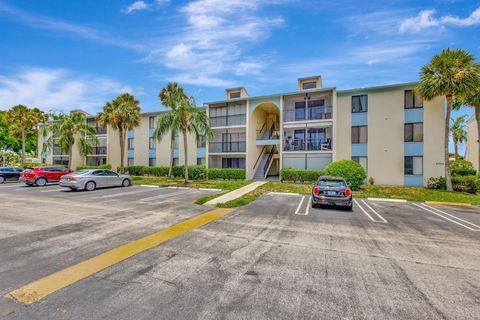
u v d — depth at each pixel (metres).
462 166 24.05
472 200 13.40
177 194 14.84
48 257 4.73
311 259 4.86
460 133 35.19
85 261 4.55
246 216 8.88
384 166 20.25
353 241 6.14
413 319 2.94
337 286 3.74
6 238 5.92
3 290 3.45
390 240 6.29
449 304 3.31
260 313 2.99
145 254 4.96
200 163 28.08
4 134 39.81
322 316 2.95
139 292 3.45
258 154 26.00
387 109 20.33
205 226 7.36
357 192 16.12
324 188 10.33
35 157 47.84
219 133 26.98
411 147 19.58
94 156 32.97
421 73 16.45
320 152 21.31
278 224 7.78
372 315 3.00
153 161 30.80
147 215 8.79
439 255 5.24
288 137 23.48
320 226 7.61
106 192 15.40
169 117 19.75
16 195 13.72
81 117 28.02
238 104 25.45
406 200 13.62
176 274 4.06
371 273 4.25
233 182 21.12
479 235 6.91
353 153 21.23
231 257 4.88
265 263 4.61
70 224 7.37
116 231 6.65
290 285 3.74
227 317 2.89
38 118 34.91
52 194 14.23
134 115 25.09
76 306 3.08
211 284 3.73
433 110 19.05
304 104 23.44
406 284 3.87
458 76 14.88
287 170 20.97
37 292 3.41
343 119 21.64
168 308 3.06
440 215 9.79
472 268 4.57
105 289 3.52
